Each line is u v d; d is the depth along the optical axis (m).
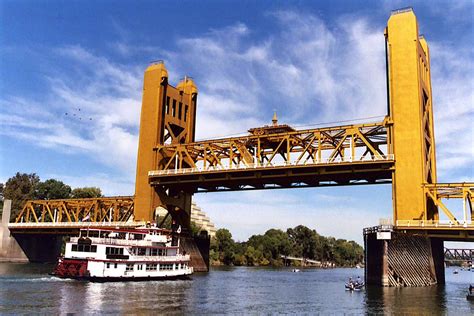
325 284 90.19
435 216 82.19
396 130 80.56
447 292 69.12
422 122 82.19
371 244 77.62
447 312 49.84
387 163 80.62
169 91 110.69
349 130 85.56
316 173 86.75
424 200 76.50
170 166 107.38
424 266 77.25
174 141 110.62
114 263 72.56
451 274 169.75
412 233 75.06
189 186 106.19
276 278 107.00
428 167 85.25
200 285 77.06
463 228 70.19
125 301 53.16
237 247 186.62
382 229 73.81
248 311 50.53
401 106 81.00
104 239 71.81
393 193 79.25
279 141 95.81
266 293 69.19
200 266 115.50
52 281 68.06
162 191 106.19
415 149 78.69
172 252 84.38
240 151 95.06
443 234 73.62
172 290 66.44
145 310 47.91
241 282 88.75
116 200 115.75
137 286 68.94
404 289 71.88
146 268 77.94
